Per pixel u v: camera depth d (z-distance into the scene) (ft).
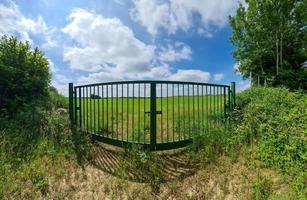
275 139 17.38
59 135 21.93
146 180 16.07
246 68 64.64
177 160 18.53
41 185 14.90
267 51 58.80
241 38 61.36
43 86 31.65
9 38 29.76
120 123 27.09
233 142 19.33
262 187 13.85
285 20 54.75
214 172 16.37
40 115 24.81
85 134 22.74
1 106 26.78
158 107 35.96
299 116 20.27
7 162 17.06
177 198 14.42
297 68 61.05
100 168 17.70
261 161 16.52
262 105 24.22
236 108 25.66
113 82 20.98
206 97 22.86
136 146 19.01
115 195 14.71
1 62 27.43
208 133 20.93
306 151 15.44
